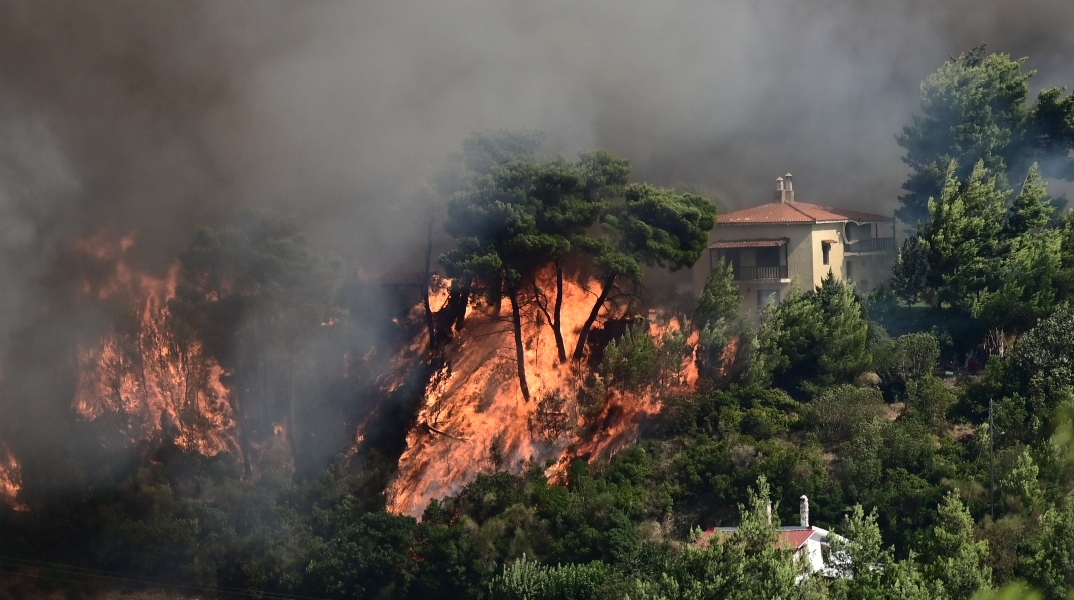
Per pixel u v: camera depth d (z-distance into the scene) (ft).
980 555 185.68
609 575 213.87
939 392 247.70
